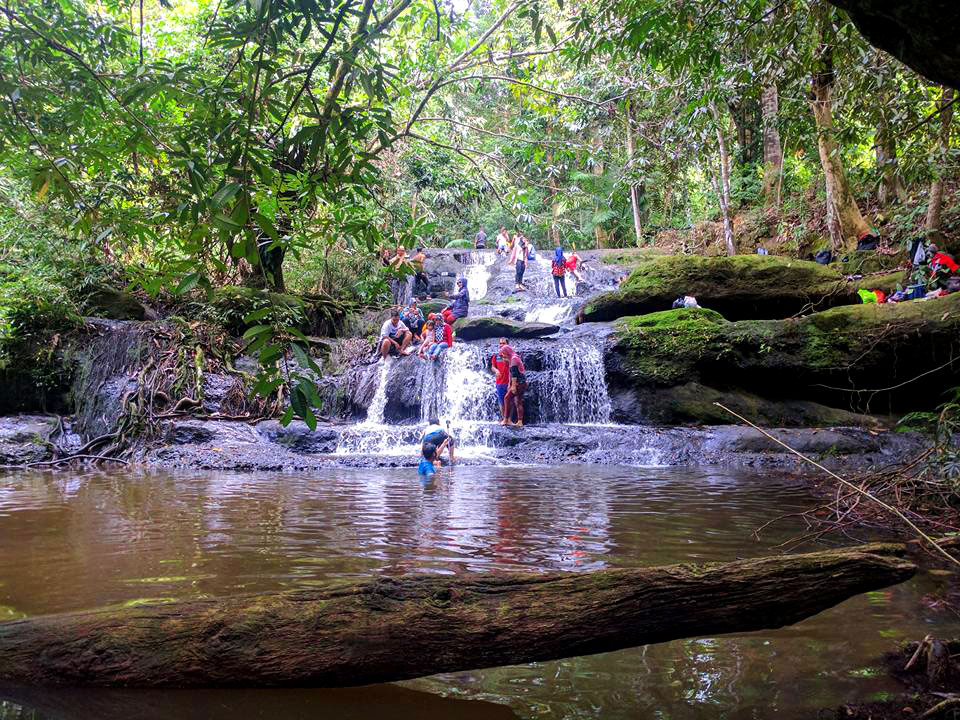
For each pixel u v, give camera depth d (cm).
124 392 1399
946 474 596
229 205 231
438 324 1667
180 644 271
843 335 1470
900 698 275
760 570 259
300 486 924
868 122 842
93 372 1485
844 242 2006
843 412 1493
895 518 611
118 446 1301
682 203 3070
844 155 1823
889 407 1512
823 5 659
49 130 268
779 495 830
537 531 605
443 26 656
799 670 304
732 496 822
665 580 261
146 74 254
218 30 238
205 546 546
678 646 334
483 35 682
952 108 775
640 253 2819
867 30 318
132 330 1534
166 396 1423
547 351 1623
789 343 1509
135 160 279
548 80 688
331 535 588
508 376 1484
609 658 321
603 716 262
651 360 1557
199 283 232
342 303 1927
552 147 549
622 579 266
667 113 866
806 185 2484
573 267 2270
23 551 531
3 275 1508
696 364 1535
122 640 275
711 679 296
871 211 2209
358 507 743
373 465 1166
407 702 273
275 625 271
